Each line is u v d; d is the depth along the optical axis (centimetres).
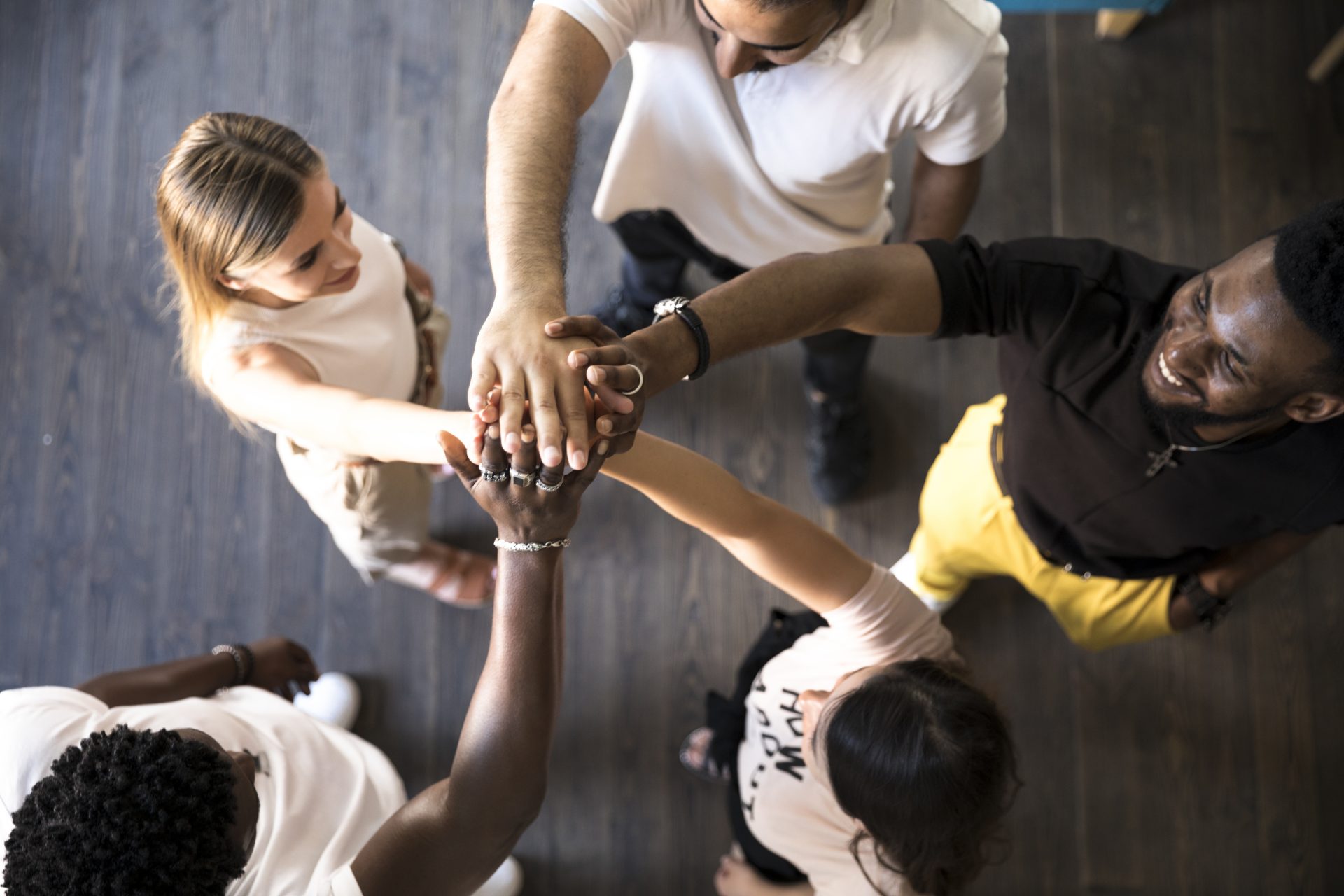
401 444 124
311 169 137
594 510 235
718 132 150
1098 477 147
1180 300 122
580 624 230
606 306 237
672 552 233
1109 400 135
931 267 130
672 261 204
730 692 227
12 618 228
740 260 178
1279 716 227
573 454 95
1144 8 231
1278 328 109
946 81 135
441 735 225
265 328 145
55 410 236
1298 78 252
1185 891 220
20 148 245
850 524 238
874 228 174
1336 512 135
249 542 232
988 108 143
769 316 118
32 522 231
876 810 123
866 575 133
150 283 241
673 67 143
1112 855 221
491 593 226
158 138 247
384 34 252
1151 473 140
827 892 139
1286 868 221
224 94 249
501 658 103
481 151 249
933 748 119
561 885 218
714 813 221
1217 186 249
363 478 171
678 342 110
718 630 230
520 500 98
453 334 243
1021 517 168
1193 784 224
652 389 108
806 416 240
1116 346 132
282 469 234
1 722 130
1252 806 223
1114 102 252
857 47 129
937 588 214
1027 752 226
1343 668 228
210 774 107
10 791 126
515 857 219
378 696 227
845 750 123
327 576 231
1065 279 132
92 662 227
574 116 125
